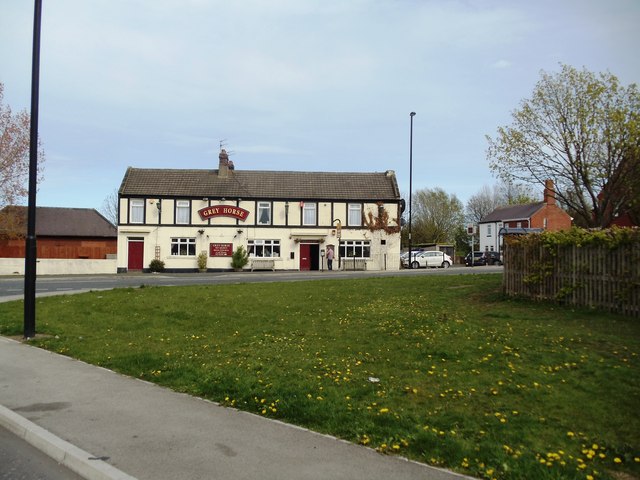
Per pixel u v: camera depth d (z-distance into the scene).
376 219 42.50
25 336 11.27
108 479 4.54
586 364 7.32
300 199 41.91
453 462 4.67
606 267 11.16
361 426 5.52
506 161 22.69
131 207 40.25
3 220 40.19
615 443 4.95
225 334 11.06
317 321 11.92
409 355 8.36
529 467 4.45
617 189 20.05
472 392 6.50
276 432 5.55
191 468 4.70
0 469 4.95
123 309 14.89
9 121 39.75
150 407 6.45
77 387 7.39
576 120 21.03
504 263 14.22
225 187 41.94
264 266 41.03
